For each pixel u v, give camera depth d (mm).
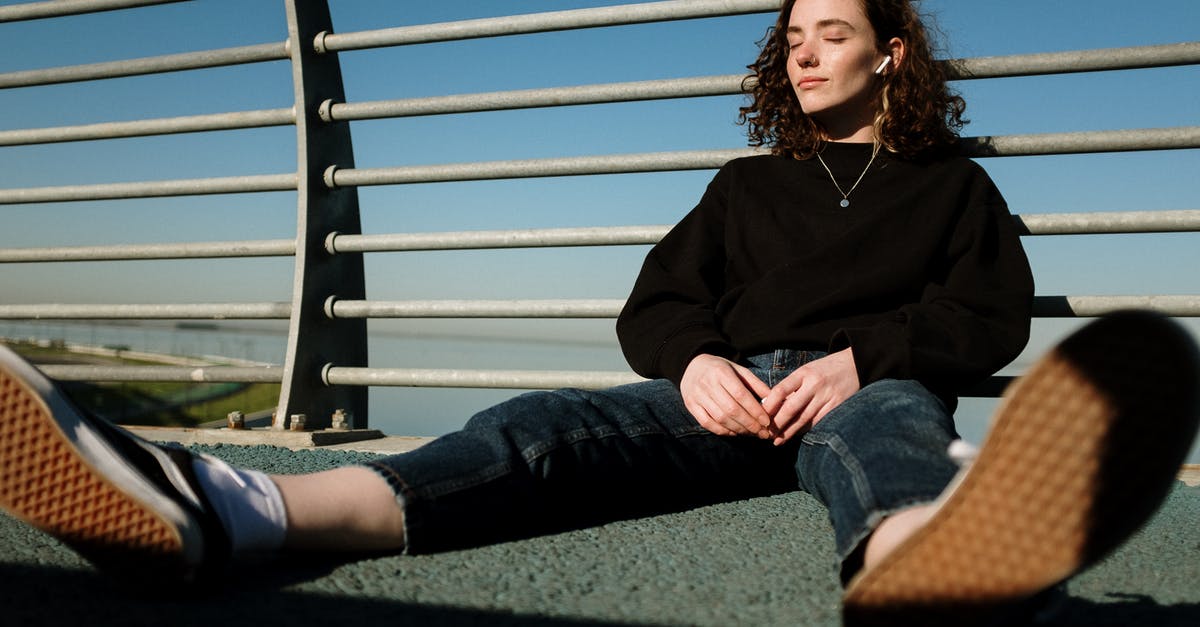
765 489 1582
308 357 2568
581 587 1040
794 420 1312
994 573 761
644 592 1023
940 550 764
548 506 1286
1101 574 1137
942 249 1584
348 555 1158
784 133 1900
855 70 1729
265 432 2445
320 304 2615
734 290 1644
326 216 2660
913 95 1731
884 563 776
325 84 2678
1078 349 725
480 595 999
